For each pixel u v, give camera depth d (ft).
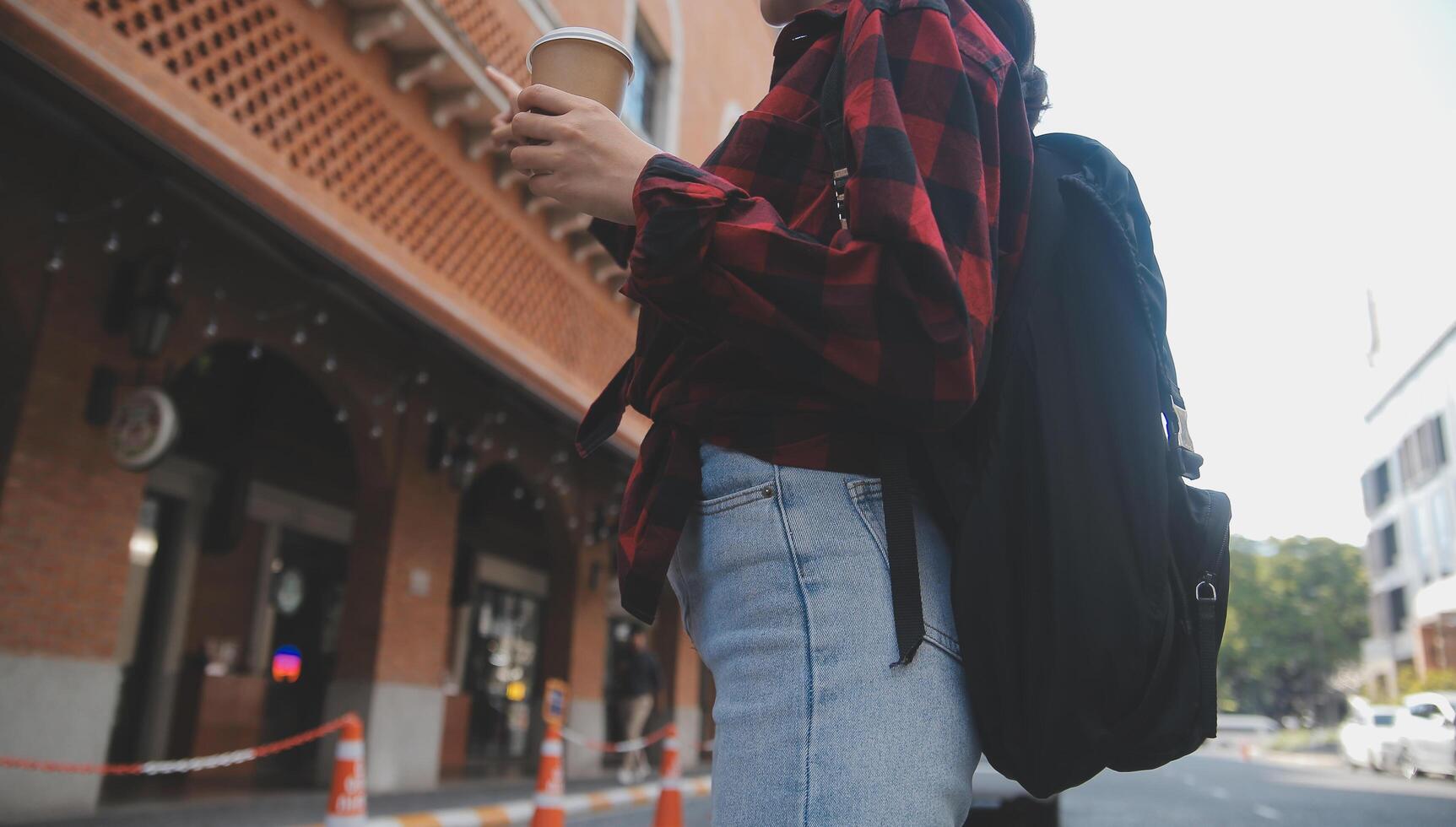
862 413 2.63
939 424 2.38
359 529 37.40
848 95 2.59
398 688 36.94
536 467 47.19
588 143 2.74
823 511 2.60
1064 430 2.70
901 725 2.48
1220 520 2.96
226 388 37.17
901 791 2.43
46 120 22.40
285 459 43.16
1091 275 2.89
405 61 27.07
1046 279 2.89
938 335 2.27
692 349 2.88
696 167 2.65
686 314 2.49
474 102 28.53
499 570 62.44
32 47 17.25
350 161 25.39
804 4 3.46
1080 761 2.58
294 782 36.60
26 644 22.66
